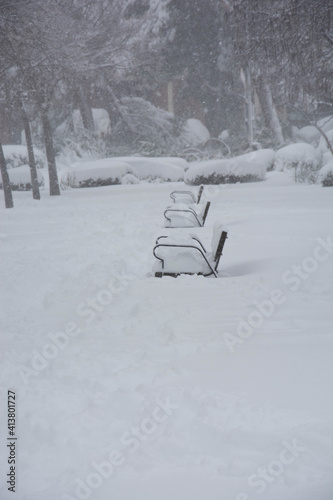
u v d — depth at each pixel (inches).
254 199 874.1
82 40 1210.6
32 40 916.0
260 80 967.0
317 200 809.5
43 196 1131.9
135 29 1637.6
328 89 880.9
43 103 1059.3
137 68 1749.5
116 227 569.6
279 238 456.1
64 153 1876.2
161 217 670.5
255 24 842.8
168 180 1525.6
